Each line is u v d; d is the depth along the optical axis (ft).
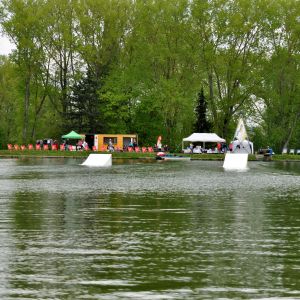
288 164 263.70
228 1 329.72
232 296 41.83
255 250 55.62
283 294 42.29
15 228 67.21
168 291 42.86
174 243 58.85
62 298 41.27
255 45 330.34
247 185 129.49
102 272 47.62
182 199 97.81
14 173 173.78
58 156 323.16
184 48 339.57
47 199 97.19
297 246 57.47
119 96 347.97
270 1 327.47
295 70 340.39
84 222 71.72
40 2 347.36
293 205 89.66
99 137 350.23
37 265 49.70
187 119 390.83
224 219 74.69
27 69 348.79
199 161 289.12
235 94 335.67
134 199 97.71
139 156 318.86
